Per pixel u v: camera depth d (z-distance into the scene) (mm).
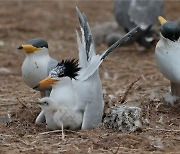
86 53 12180
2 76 17625
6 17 25906
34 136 11523
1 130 11992
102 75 17781
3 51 20828
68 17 26312
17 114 13141
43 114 12219
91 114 11664
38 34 23625
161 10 21000
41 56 12609
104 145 11031
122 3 20922
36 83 12664
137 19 20469
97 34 22250
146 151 10898
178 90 13461
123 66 18797
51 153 10703
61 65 11602
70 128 11695
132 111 11938
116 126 11758
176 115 13031
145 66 18781
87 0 29594
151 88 15836
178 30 12859
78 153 10703
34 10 27281
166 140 11445
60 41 22547
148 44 20422
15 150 10914
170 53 12859
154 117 12836
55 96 11539
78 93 11625
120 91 15391
